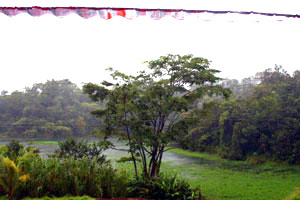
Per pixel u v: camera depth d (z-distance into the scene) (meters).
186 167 19.55
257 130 21.72
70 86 21.14
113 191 9.51
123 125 12.52
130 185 10.54
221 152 23.30
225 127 23.36
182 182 10.72
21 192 8.69
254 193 12.68
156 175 11.48
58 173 9.43
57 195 9.00
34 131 18.27
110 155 21.92
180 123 12.66
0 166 8.37
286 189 13.27
